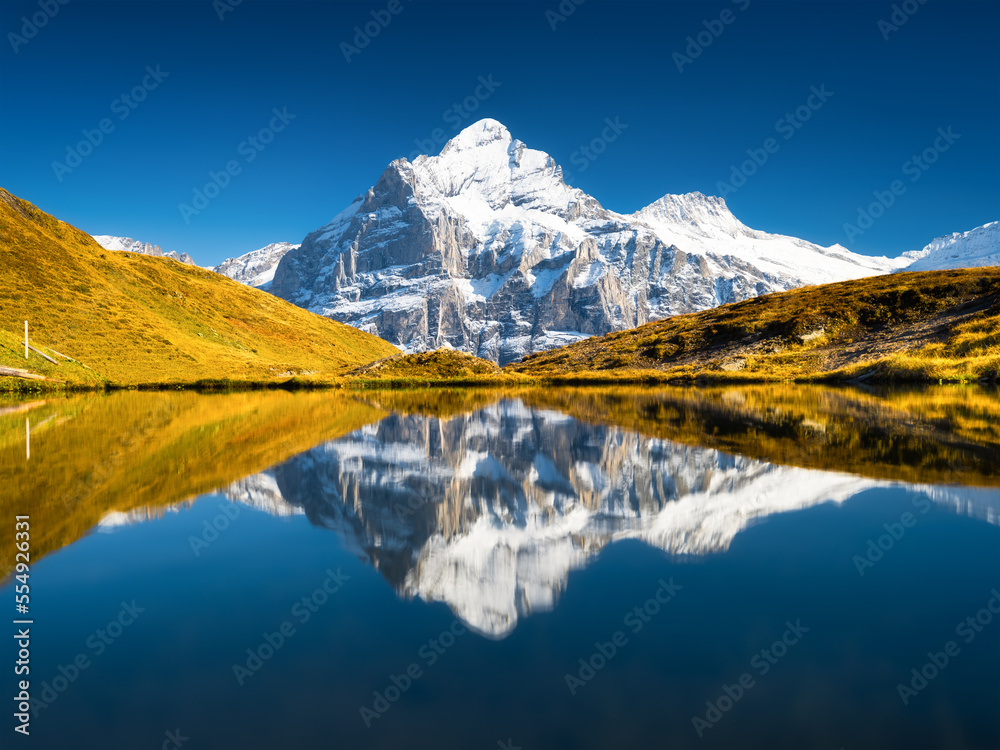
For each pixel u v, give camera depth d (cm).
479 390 6931
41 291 8469
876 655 595
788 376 7262
